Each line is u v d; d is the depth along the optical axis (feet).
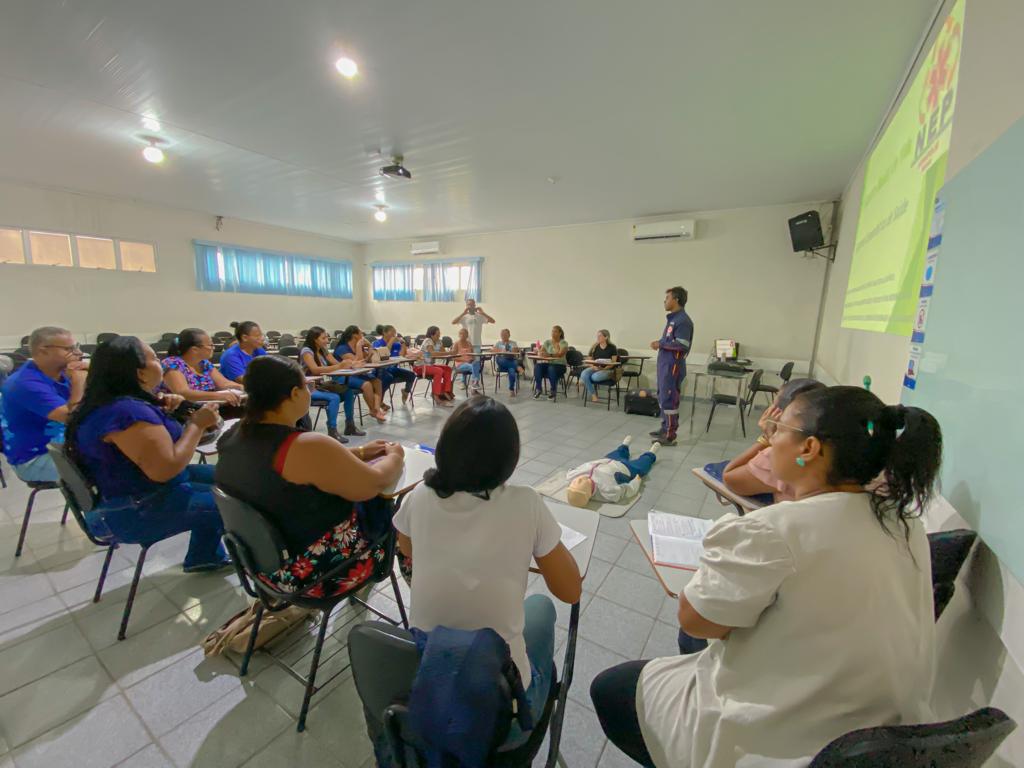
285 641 5.03
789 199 16.39
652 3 6.28
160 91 8.98
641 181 14.65
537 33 6.98
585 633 5.28
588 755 3.86
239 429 3.98
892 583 1.94
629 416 16.60
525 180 14.78
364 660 2.32
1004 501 2.34
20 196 15.96
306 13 6.59
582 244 21.94
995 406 2.50
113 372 4.88
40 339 6.75
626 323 21.16
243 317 23.31
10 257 15.97
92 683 4.41
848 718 1.90
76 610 5.43
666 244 19.72
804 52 7.33
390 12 6.54
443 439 2.57
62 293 17.22
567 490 8.66
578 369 21.16
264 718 4.10
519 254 23.98
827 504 2.11
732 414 17.26
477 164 13.20
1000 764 2.16
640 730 2.75
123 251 18.67
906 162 6.28
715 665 2.44
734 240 18.19
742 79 8.22
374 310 30.04
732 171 13.42
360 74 8.24
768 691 2.06
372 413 15.02
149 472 4.83
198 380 9.53
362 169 13.94
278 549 3.80
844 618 1.92
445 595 2.56
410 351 18.74
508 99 9.13
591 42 7.19
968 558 2.70
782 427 2.44
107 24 6.89
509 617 2.61
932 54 5.48
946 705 2.83
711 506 8.68
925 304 3.95
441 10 6.48
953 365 3.14
